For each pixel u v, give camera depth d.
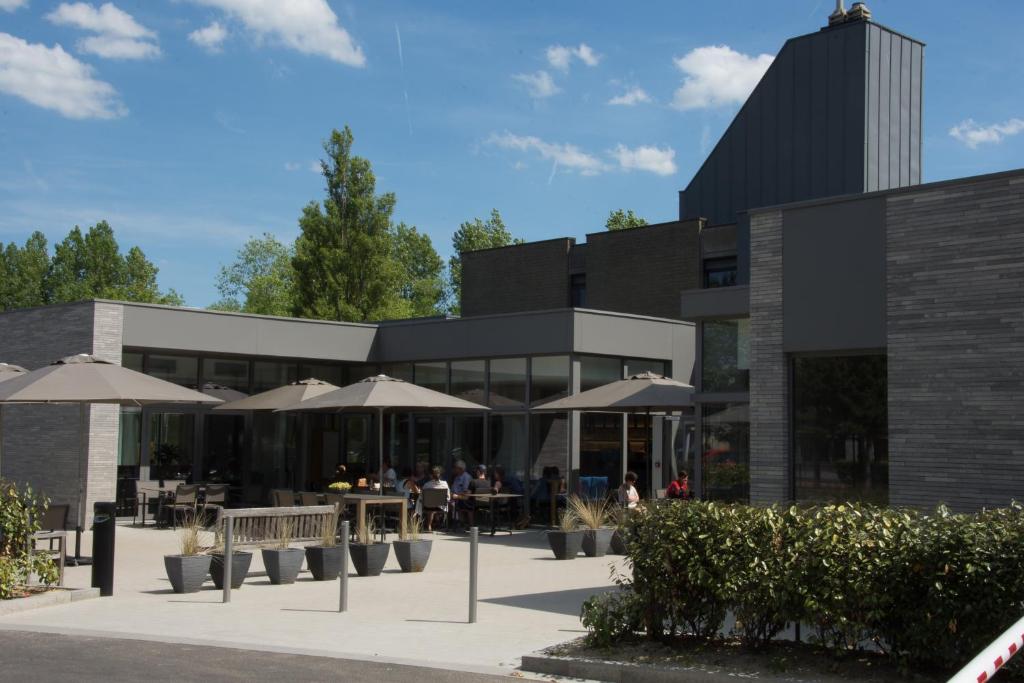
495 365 24.02
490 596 12.68
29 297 65.00
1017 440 12.04
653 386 19.97
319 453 26.80
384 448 26.41
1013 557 7.18
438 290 75.19
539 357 23.19
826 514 8.23
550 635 9.99
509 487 23.28
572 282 33.22
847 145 29.61
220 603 12.15
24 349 23.78
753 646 8.45
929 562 7.49
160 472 23.55
